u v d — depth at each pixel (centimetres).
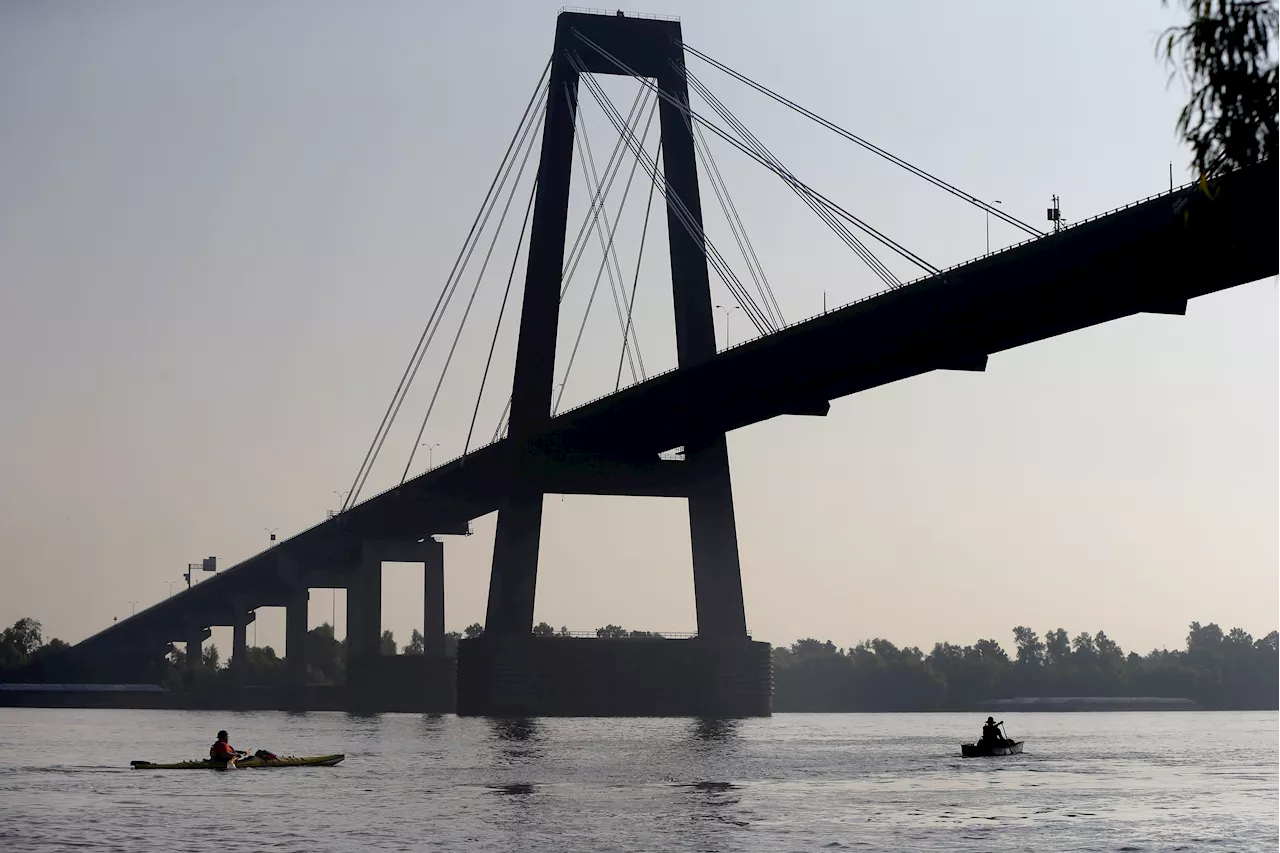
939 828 6881
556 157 17825
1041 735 18800
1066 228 10631
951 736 17125
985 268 11406
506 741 13550
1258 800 8238
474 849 6194
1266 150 2819
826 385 14275
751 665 18200
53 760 11469
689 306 16975
